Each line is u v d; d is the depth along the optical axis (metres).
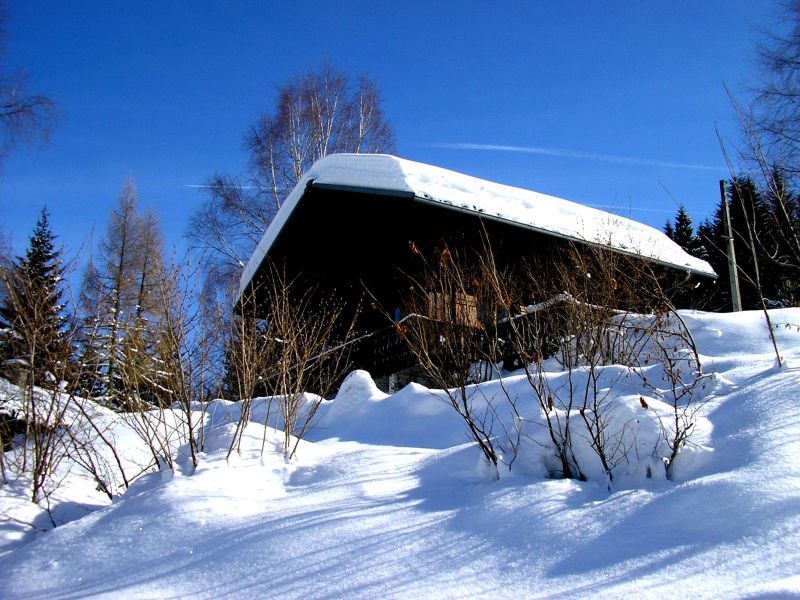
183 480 3.79
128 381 4.75
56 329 5.00
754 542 2.22
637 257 7.37
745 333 6.14
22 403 4.68
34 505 4.04
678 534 2.42
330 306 11.81
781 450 2.83
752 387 3.77
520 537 2.62
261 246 11.80
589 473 3.33
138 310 5.04
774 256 5.22
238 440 4.45
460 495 3.24
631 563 2.29
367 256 11.71
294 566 2.63
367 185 9.03
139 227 14.34
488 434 4.23
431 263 8.73
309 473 4.02
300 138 17.17
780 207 4.95
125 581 2.75
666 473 3.07
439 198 8.87
